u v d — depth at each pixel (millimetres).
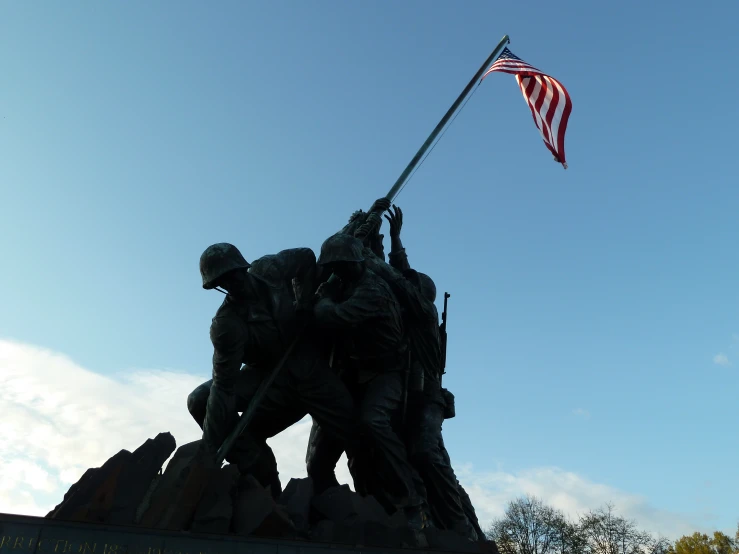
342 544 9125
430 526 11047
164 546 7910
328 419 11492
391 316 11719
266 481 11070
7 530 7301
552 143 17938
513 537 53875
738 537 69562
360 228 13719
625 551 53750
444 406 13125
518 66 18578
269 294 11234
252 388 11164
